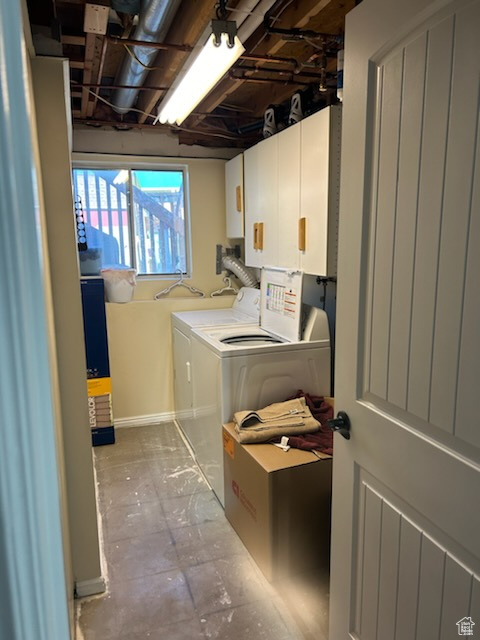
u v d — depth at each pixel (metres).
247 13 1.78
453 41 0.91
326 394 2.73
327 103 2.68
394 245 1.14
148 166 3.75
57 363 1.75
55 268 1.76
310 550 2.06
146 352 3.74
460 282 0.94
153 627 1.82
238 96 3.29
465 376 0.94
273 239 2.94
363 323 1.30
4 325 0.42
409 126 1.06
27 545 0.46
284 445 2.17
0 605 0.46
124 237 3.80
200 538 2.35
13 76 0.40
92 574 1.98
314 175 2.38
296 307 2.67
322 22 2.09
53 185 1.71
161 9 1.69
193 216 3.85
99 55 2.21
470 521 0.94
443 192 0.97
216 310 3.83
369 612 1.35
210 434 2.74
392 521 1.22
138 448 3.35
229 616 1.87
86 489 1.93
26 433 0.44
